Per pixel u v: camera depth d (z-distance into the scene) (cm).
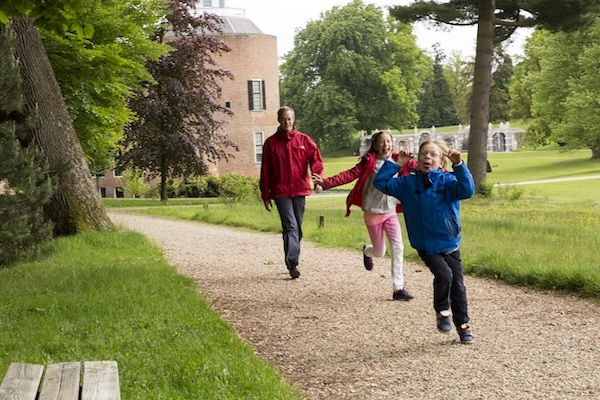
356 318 766
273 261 1255
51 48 2067
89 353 588
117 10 2283
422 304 835
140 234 1625
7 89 1169
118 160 4500
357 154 10106
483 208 2758
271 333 707
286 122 1023
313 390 529
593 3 3162
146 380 512
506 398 498
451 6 3456
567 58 6091
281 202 1030
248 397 475
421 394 511
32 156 1199
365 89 9894
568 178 4819
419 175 668
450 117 12044
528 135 7081
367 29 9844
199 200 4316
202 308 780
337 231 1667
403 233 1576
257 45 5759
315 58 9931
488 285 954
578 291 884
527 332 687
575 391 509
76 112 2192
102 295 842
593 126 5631
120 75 2367
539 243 1322
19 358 573
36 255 1233
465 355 611
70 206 1584
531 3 3191
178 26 4216
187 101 4109
